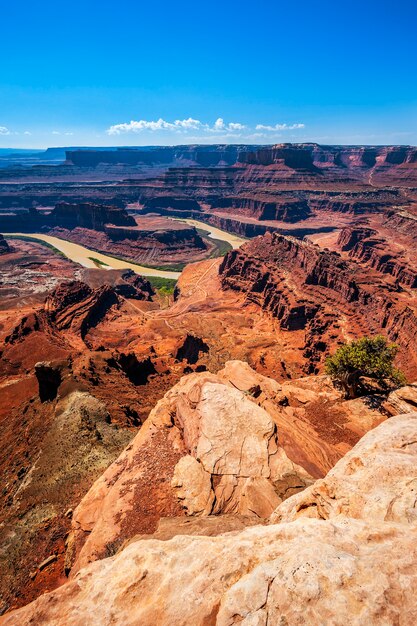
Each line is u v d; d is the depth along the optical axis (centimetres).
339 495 1522
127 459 2747
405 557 990
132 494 2369
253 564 1108
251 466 2450
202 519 2023
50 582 2191
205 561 1183
